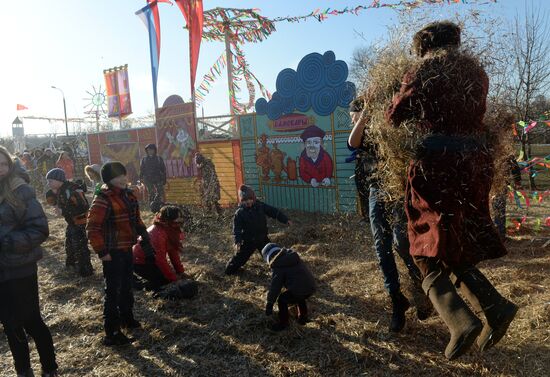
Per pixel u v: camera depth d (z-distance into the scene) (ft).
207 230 29.63
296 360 12.19
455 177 7.57
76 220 21.27
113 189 14.10
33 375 11.69
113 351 13.62
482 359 11.14
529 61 37.78
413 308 14.05
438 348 11.97
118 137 50.39
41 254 11.28
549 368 10.52
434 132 7.75
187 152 40.91
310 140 33.01
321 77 31.65
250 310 15.70
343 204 31.55
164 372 12.23
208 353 13.07
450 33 8.30
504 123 9.23
